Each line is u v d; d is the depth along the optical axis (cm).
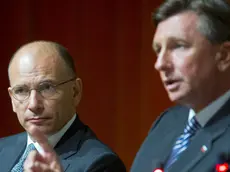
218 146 382
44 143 443
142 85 1114
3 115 1202
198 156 385
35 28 1186
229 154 374
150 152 445
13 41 1195
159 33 395
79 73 1166
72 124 598
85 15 1158
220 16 383
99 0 1147
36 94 564
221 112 397
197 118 407
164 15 394
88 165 552
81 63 1165
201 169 377
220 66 388
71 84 587
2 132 1200
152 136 459
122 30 1127
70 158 568
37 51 577
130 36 1120
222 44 386
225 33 384
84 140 590
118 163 565
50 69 570
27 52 578
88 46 1158
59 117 575
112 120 1150
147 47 1100
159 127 463
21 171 589
